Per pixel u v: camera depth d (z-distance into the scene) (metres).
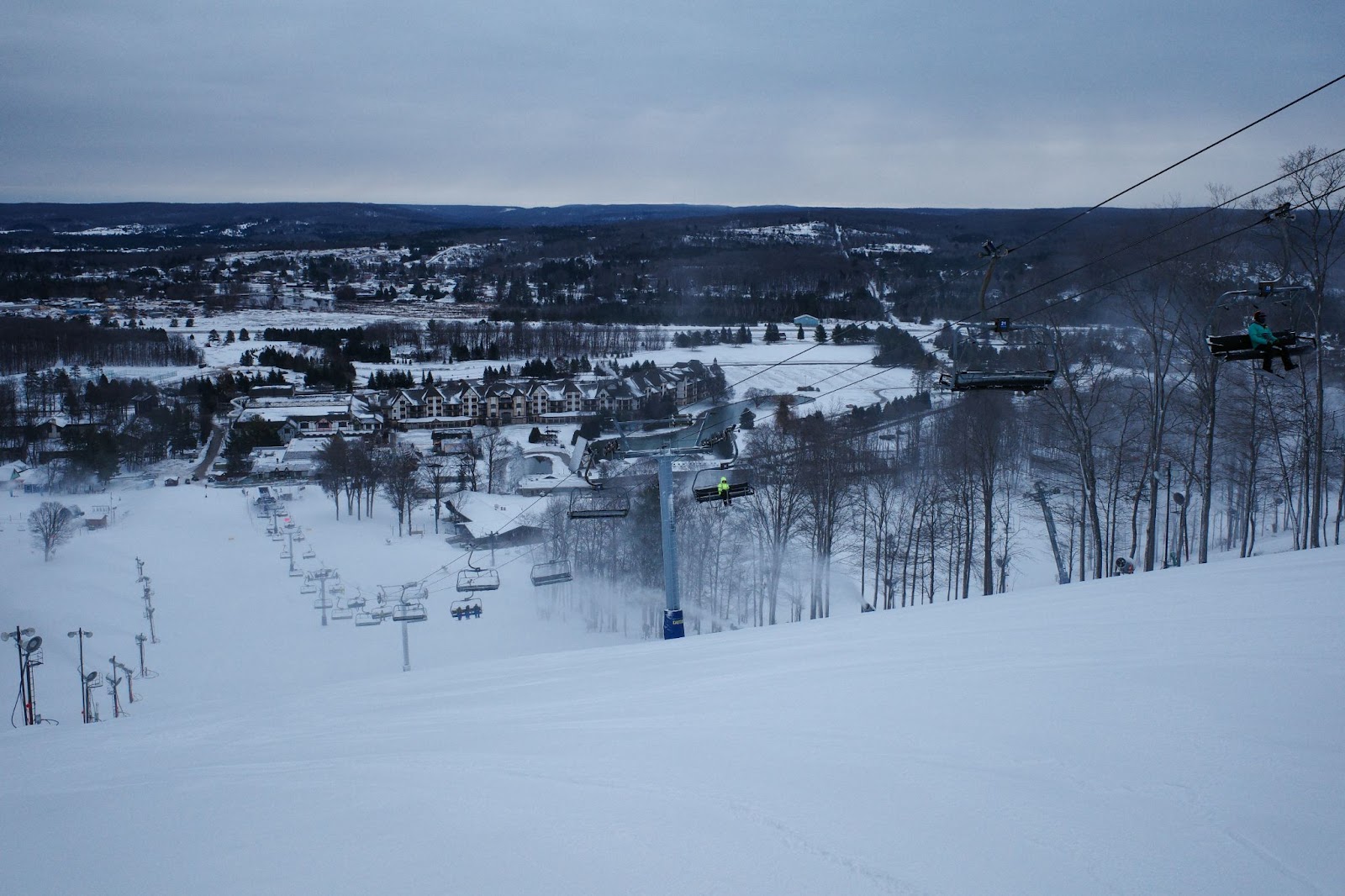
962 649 10.40
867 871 4.67
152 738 11.33
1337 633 8.66
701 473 23.12
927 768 6.06
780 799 5.74
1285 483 35.56
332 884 4.99
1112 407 48.59
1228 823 4.88
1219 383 43.84
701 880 4.72
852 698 8.29
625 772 6.64
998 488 51.34
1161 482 43.97
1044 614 12.55
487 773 6.95
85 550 61.50
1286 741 5.92
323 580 49.75
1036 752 6.17
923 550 45.53
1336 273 43.47
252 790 7.15
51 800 7.63
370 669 40.06
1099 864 4.57
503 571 54.75
